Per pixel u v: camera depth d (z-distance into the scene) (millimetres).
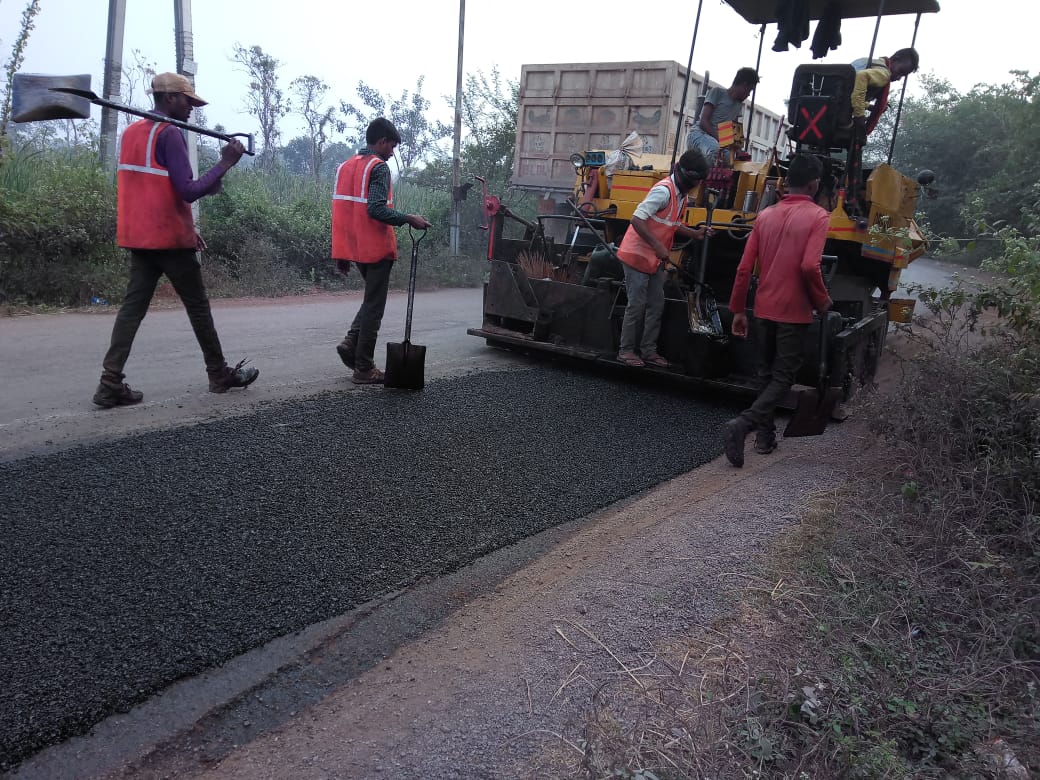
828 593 2934
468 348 7426
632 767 1946
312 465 3930
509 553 3252
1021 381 3975
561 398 5715
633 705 2289
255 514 3326
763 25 7562
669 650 2598
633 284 5957
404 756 2068
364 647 2543
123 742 2049
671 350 6137
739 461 4500
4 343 6250
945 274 18344
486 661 2508
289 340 7188
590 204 7340
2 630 2375
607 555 3270
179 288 4824
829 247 6211
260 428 4418
